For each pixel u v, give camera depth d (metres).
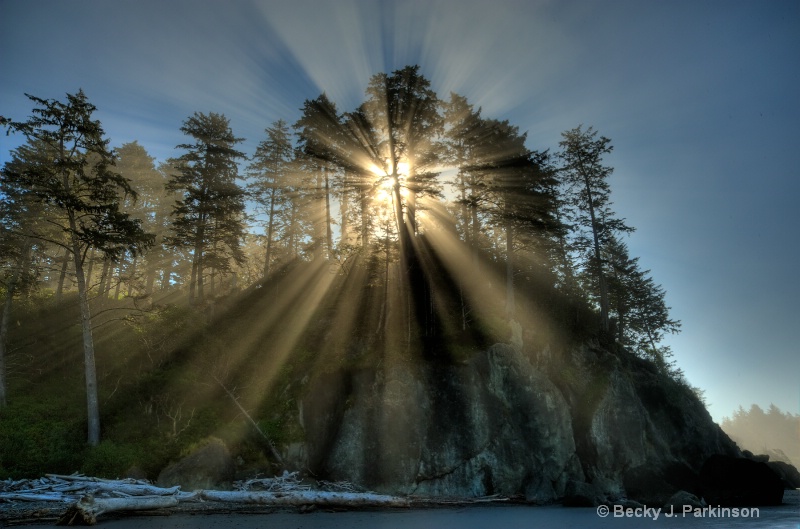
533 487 24.55
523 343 30.73
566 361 32.50
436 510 19.67
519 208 33.84
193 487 19.66
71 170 25.89
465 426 24.81
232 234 38.22
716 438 39.03
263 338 31.47
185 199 37.16
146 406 24.64
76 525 12.49
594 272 41.28
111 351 29.78
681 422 36.19
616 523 14.90
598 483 26.81
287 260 42.06
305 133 37.56
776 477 24.75
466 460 23.97
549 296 37.06
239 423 24.58
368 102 36.66
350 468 23.16
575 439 28.36
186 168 38.81
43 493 16.69
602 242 40.56
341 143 36.12
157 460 21.05
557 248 40.53
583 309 38.59
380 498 19.48
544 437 26.17
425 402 25.28
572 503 23.02
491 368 27.17
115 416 23.89
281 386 27.48
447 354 27.38
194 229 37.59
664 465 29.78
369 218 36.59
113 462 20.41
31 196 30.42
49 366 28.03
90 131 25.53
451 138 38.09
